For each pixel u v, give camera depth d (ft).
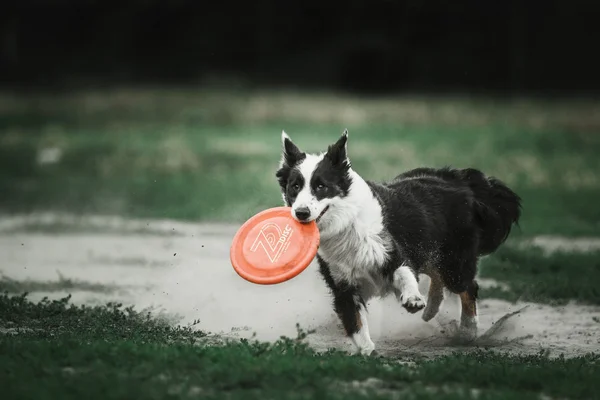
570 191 79.87
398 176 33.86
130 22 217.77
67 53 216.13
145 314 33.35
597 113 151.12
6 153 100.22
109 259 46.06
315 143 111.24
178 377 21.99
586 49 210.18
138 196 73.15
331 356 25.62
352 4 217.15
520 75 208.13
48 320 31.07
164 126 132.26
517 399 21.09
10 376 21.49
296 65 212.64
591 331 33.35
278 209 28.84
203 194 72.43
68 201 71.51
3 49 211.00
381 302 35.37
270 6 222.48
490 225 33.47
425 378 22.95
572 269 44.96
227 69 215.51
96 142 111.45
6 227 58.75
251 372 22.17
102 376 21.62
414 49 214.07
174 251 47.98
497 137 119.34
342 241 28.68
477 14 213.25
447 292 33.40
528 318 35.53
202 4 218.38
